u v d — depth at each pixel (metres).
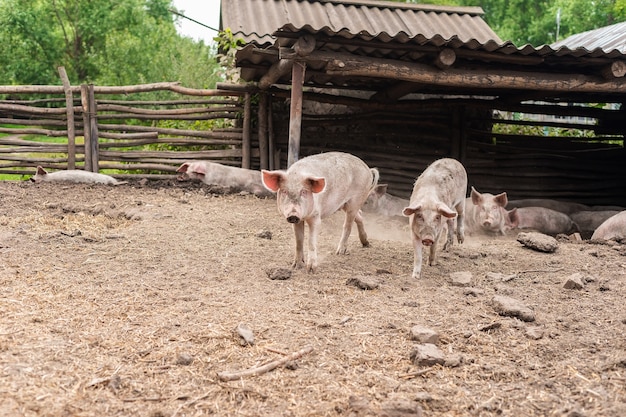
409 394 3.62
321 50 8.88
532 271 6.54
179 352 4.04
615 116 13.75
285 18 13.51
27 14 24.44
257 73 11.74
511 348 4.33
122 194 10.25
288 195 5.58
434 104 13.26
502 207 9.45
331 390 3.64
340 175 6.31
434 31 14.13
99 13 25.31
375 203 10.51
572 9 33.12
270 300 5.13
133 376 3.70
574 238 9.28
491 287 5.81
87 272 5.70
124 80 23.00
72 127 12.30
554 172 14.17
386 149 13.70
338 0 14.70
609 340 4.48
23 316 4.50
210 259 6.33
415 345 4.16
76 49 26.00
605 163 14.33
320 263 6.45
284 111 13.36
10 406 3.24
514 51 8.83
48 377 3.59
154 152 12.65
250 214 8.95
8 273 5.52
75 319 4.52
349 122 13.45
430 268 6.52
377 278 5.95
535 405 3.54
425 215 5.91
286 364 3.93
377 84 12.22
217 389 3.61
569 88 9.66
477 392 3.69
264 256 6.55
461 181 7.30
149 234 7.29
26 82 24.84
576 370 3.99
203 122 14.03
